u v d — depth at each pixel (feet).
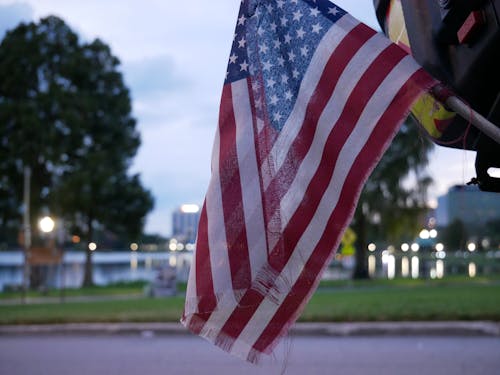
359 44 10.08
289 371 28.35
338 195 9.85
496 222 209.97
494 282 91.56
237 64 10.94
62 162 128.36
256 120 10.60
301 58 10.42
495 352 32.12
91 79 132.87
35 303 64.03
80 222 137.49
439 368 28.50
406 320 40.55
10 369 29.99
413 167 110.93
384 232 121.08
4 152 127.95
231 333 10.07
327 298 55.26
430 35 9.50
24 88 129.18
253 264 10.14
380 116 9.64
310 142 10.16
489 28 8.56
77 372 29.12
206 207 10.50
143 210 139.54
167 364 30.63
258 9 10.93
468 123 9.55
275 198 10.21
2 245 302.86
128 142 138.21
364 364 29.66
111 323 43.45
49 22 129.90
